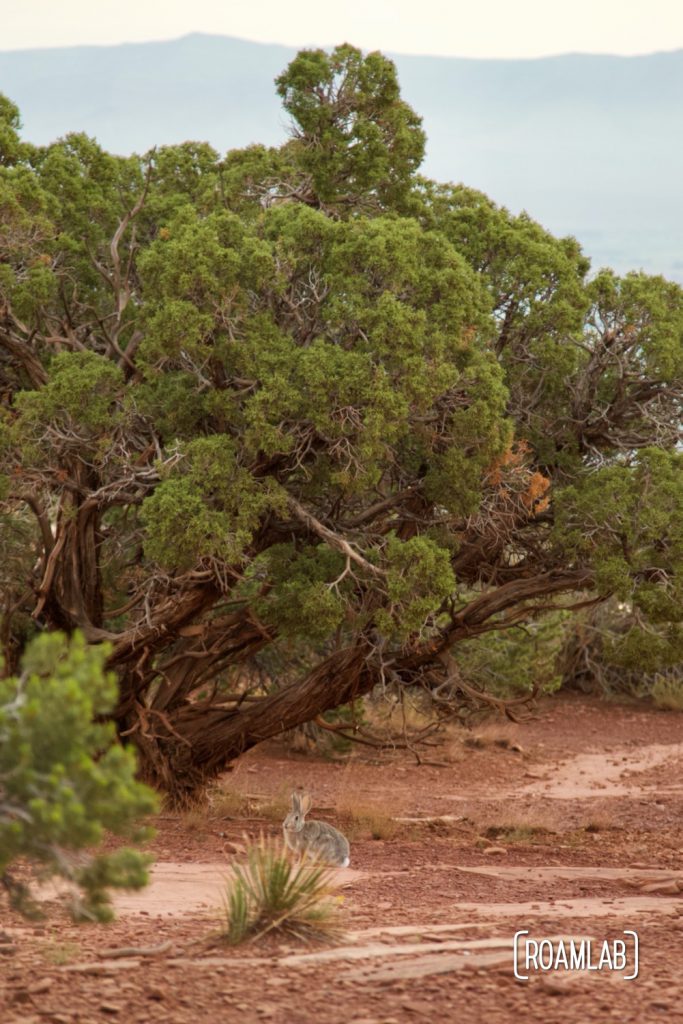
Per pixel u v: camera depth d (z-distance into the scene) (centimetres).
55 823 623
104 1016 773
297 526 2005
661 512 1777
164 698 2372
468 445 1792
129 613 2541
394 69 2069
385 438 1695
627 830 2352
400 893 1430
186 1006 803
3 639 2361
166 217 2306
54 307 2292
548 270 2000
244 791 2700
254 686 3066
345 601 1886
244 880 1080
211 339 1747
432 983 884
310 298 1794
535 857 1920
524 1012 814
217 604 2497
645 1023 784
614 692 4644
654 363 1934
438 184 2252
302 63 2048
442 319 1739
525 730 3988
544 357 1961
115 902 1270
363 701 3619
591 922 1195
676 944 1064
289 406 1673
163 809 2270
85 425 1831
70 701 645
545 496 1959
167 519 1672
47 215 2102
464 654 3175
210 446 1720
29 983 845
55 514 2425
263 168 2156
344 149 2059
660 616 1805
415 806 2716
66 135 2277
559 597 3428
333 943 1017
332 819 2314
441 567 1786
